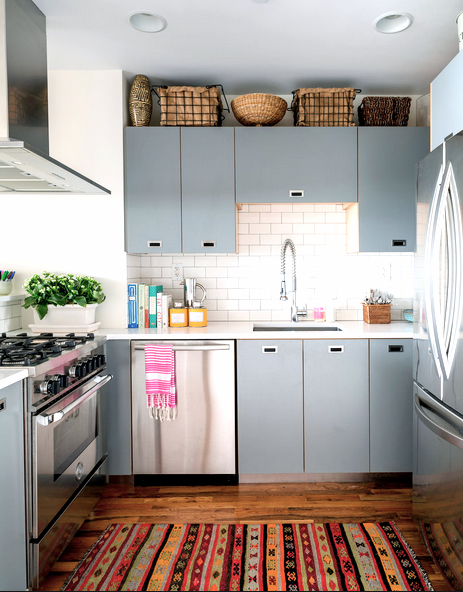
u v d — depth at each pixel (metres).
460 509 1.60
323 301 3.24
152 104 2.98
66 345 2.04
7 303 2.61
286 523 2.23
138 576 1.84
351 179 2.85
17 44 1.87
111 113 2.79
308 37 2.38
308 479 2.70
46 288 2.51
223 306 3.24
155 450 2.63
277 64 2.71
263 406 2.63
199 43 2.44
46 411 1.76
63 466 1.95
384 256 3.24
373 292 3.11
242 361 2.62
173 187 2.83
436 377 1.84
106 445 2.59
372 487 2.62
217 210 2.84
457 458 1.63
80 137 2.80
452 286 1.67
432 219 1.87
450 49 2.52
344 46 2.48
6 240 2.83
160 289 3.03
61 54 2.56
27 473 1.69
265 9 2.12
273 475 2.69
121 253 2.83
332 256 3.23
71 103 2.79
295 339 2.62
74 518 2.06
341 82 2.98
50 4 2.04
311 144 2.83
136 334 2.61
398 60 2.66
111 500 2.49
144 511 2.36
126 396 2.63
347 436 2.64
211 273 3.24
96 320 2.86
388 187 2.86
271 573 1.86
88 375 2.24
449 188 1.69
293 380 2.62
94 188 2.30
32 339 2.25
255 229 3.23
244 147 2.83
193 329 2.82
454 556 1.66
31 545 1.71
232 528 2.18
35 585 1.71
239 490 2.60
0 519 1.54
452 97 1.81
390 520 2.25
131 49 2.51
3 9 1.77
